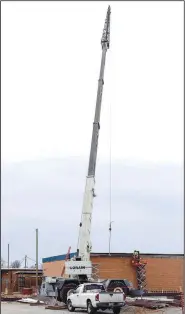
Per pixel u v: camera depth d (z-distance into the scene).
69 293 28.42
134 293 33.50
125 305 27.14
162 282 43.62
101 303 24.27
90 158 31.05
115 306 24.45
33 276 59.59
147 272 43.53
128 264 43.38
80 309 27.56
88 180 30.62
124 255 43.53
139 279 42.84
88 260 29.75
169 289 43.41
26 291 50.62
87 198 30.36
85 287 26.53
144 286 42.78
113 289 31.72
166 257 44.34
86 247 29.89
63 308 28.73
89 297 24.95
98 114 31.88
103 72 33.16
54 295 33.59
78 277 30.08
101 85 32.72
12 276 60.06
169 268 44.12
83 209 30.28
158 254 44.38
